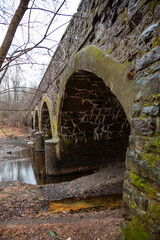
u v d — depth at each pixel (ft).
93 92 22.52
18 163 35.22
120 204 15.11
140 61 7.22
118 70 9.25
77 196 17.61
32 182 24.80
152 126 6.36
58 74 24.21
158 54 6.18
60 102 23.97
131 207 7.27
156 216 5.63
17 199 15.88
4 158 39.14
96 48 12.20
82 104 24.54
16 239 7.88
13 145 54.70
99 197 17.15
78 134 27.71
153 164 6.14
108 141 29.17
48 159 26.86
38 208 14.83
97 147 28.63
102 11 10.87
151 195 6.05
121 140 30.04
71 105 24.38
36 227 9.37
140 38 7.28
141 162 6.87
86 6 13.83
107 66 10.55
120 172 22.41
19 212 13.64
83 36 14.87
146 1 6.98
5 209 13.69
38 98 48.03
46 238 7.98
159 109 5.98
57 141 26.61
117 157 29.71
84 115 26.35
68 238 7.82
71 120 26.43
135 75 7.69
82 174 27.04
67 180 25.05
